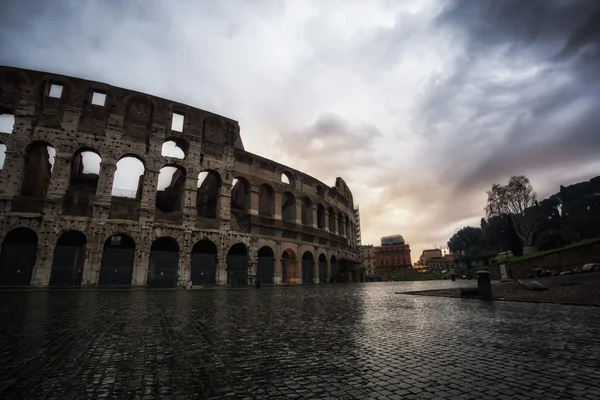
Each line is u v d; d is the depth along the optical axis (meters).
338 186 75.62
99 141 37.50
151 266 37.50
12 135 34.25
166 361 6.37
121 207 36.97
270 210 51.69
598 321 10.46
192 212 41.16
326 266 59.50
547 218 99.69
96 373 5.62
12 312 13.20
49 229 33.25
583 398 4.38
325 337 8.63
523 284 24.67
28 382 5.15
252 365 6.11
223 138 46.25
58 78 37.25
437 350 7.11
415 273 132.00
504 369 5.71
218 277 41.50
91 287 32.19
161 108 42.16
